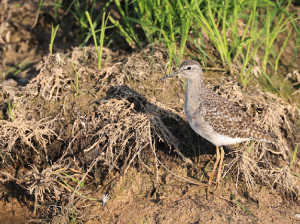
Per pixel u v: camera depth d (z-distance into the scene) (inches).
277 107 436.8
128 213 369.1
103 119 421.4
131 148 410.3
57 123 429.1
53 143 427.8
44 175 389.1
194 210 361.1
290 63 526.0
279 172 391.2
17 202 421.7
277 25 500.1
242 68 455.5
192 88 385.7
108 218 369.1
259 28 558.3
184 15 465.7
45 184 386.9
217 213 355.9
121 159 416.8
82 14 556.1
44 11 589.3
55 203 395.9
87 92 449.7
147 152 413.7
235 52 501.0
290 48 549.3
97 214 375.9
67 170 414.3
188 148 424.5
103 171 416.2
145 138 403.5
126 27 529.7
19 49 571.5
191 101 383.6
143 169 410.0
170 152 420.8
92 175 418.0
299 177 403.9
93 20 572.7
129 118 416.8
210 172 403.2
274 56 508.1
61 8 594.9
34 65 519.5
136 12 498.6
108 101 430.6
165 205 371.9
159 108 425.1
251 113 435.5
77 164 415.2
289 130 433.7
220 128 366.6
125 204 385.1
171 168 412.5
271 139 372.5
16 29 584.7
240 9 478.9
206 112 370.3
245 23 566.3
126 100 432.8
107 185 403.9
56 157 430.0
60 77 461.4
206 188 384.8
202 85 390.3
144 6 479.5
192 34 519.2
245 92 456.1
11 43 573.0
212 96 383.2
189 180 397.4
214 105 373.1
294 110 445.1
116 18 572.1
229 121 367.9
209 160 417.4
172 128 426.0
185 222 349.1
